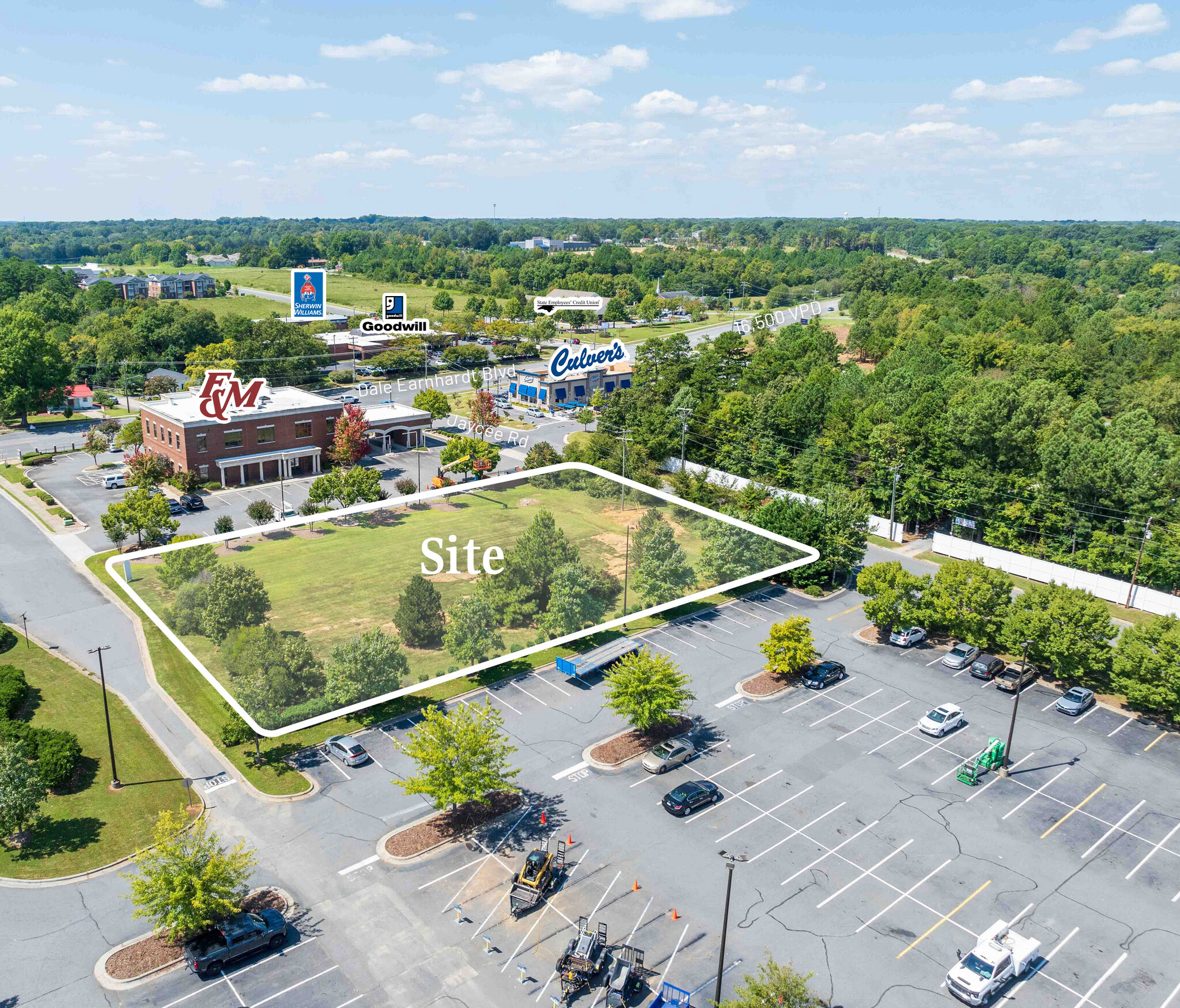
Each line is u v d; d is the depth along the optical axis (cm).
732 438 9969
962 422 8375
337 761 4666
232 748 4753
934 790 4572
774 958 3438
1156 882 3941
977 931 3616
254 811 4262
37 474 9906
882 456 8800
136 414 12975
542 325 19538
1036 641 5584
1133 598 7069
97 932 3528
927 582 6131
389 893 3753
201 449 9556
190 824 4144
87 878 3834
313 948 3459
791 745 4959
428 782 4038
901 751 4941
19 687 5031
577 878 3856
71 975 3306
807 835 4188
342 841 4066
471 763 4075
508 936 3528
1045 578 7581
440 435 12175
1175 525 7181
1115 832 4281
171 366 15825
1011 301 18700
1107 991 3344
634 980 3272
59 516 8431
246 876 3541
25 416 12212
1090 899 3822
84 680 5416
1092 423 8788
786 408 9738
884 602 6153
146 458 9125
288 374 14775
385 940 3500
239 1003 3194
